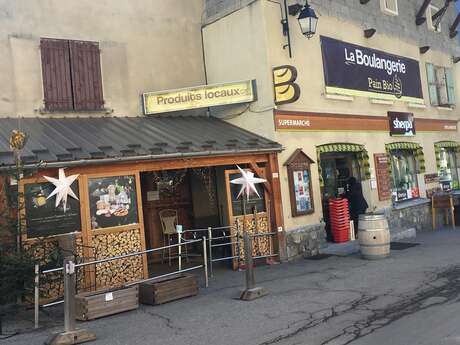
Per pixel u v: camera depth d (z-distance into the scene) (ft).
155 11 40.50
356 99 45.29
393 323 20.13
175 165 31.63
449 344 17.13
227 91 38.24
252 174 33.71
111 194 29.22
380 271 30.89
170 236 40.34
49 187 27.20
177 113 40.42
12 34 34.04
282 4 39.06
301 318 21.68
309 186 39.17
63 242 25.68
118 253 29.14
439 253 35.94
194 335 20.16
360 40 46.65
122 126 35.19
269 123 37.24
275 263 36.37
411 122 52.47
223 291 27.96
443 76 60.08
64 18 36.14
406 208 49.96
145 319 22.86
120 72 38.19
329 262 35.50
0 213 23.65
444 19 61.93
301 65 39.88
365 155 45.65
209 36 42.14
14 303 24.14
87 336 20.12
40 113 34.50
